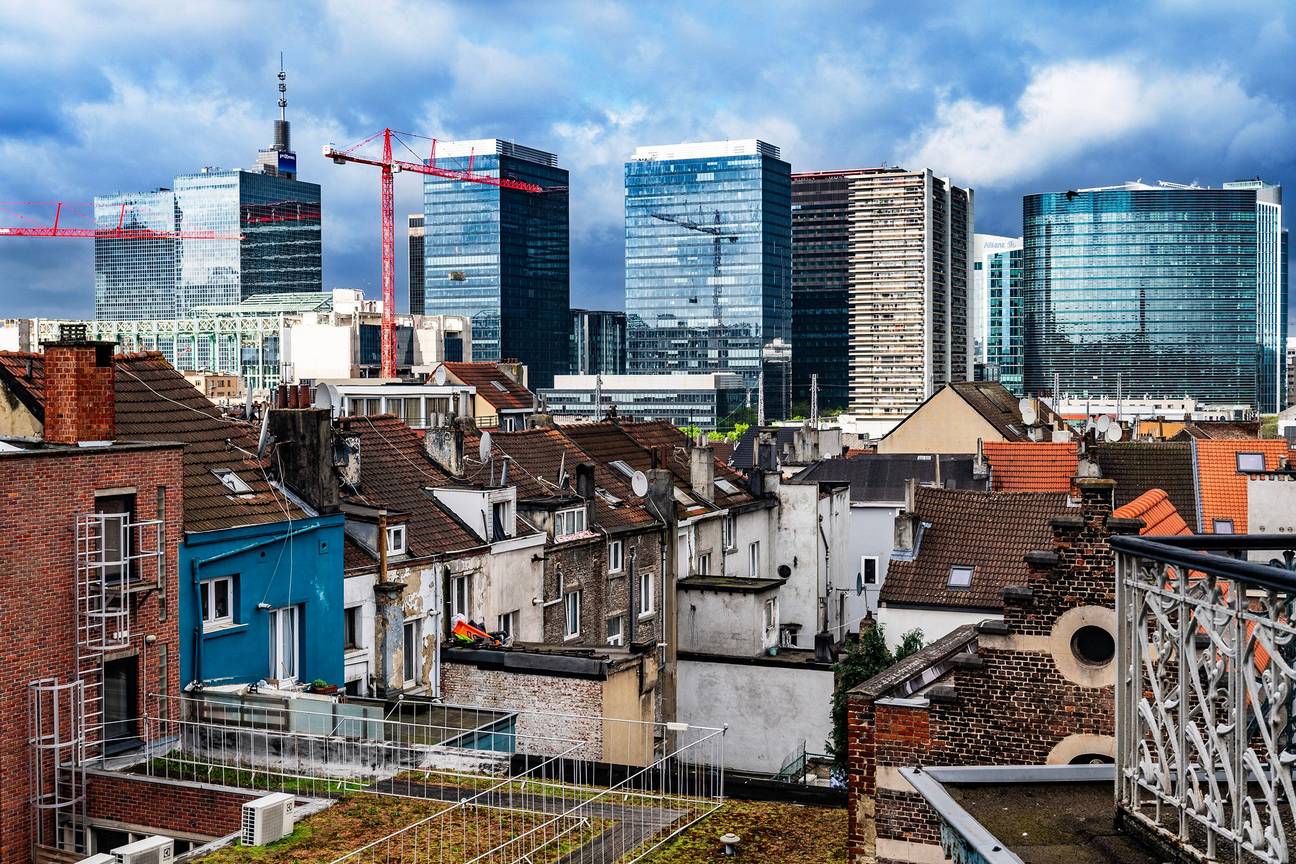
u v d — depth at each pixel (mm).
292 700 31109
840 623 76562
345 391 87938
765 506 72125
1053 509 53281
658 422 80750
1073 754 24328
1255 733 13719
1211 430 148875
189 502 34156
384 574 39438
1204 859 11383
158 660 31906
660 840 27438
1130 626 12938
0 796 28219
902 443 110250
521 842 26234
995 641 24812
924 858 25156
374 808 27844
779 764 51938
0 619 28156
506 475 53969
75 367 31156
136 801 28703
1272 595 10344
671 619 58281
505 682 38500
